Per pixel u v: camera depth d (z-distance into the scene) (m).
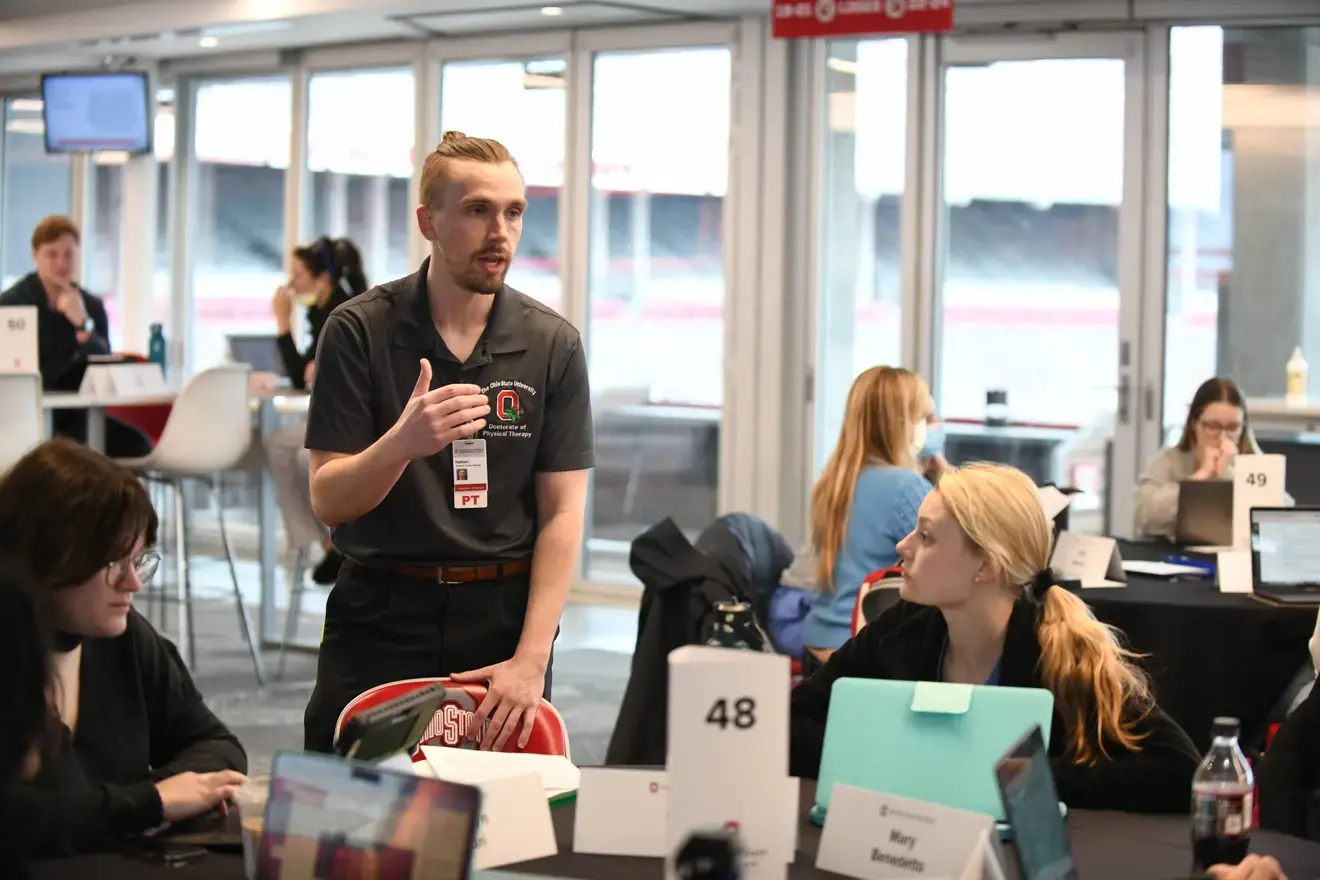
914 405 4.35
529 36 8.48
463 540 2.84
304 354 7.28
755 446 8.00
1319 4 6.97
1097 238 7.37
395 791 1.68
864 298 7.81
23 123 11.38
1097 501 7.45
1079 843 2.08
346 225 9.44
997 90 7.47
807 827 2.09
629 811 1.99
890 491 4.26
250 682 6.37
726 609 2.50
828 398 7.95
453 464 2.83
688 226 8.16
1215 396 5.23
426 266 2.94
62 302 7.31
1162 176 7.23
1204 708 4.11
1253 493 4.70
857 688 2.11
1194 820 2.02
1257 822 2.83
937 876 1.82
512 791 1.97
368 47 9.12
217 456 6.37
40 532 2.01
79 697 2.24
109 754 2.25
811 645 4.35
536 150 8.57
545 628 2.83
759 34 7.83
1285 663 4.07
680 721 1.59
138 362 7.14
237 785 2.15
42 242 7.25
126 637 2.33
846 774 2.07
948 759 2.03
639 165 8.27
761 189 7.89
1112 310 7.37
